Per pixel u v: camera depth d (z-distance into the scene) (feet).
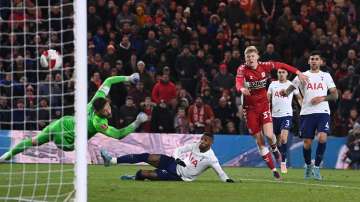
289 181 98.17
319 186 90.22
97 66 147.02
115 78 90.63
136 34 156.76
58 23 137.59
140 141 137.90
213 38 161.99
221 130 146.41
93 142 135.85
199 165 92.22
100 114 87.30
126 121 140.26
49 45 85.46
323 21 171.63
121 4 165.78
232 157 141.90
